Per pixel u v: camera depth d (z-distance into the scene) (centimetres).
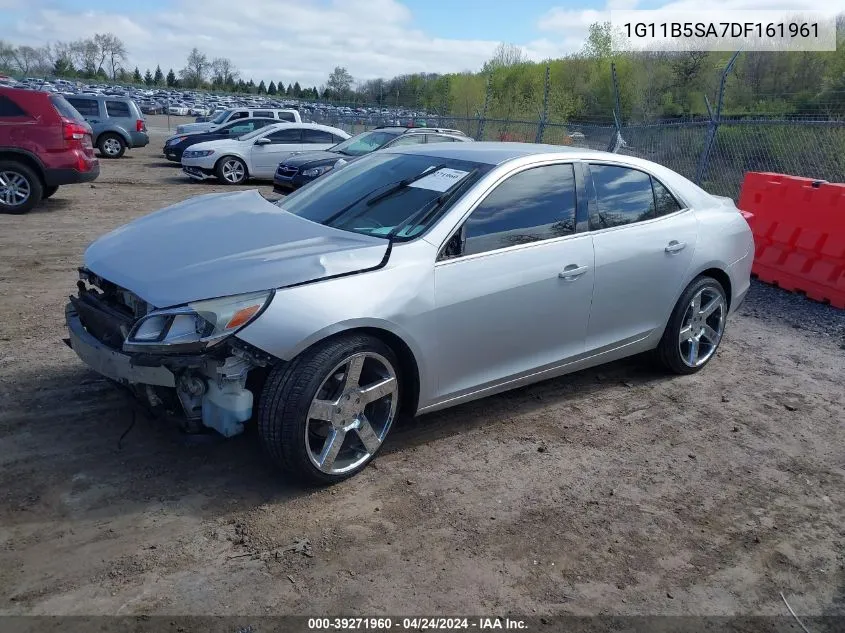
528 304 413
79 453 375
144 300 331
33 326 564
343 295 343
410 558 311
